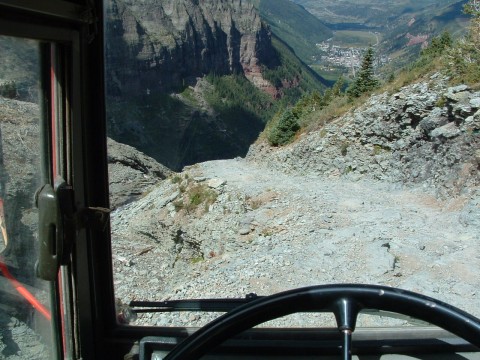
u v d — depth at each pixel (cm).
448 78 2269
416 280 1056
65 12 196
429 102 2256
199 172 3125
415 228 1568
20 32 177
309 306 220
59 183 203
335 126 2873
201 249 2408
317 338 249
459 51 2295
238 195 2545
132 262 777
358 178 2575
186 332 264
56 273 192
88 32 220
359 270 1162
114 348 258
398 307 216
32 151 199
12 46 183
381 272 1130
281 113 3847
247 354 246
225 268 1265
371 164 2548
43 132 203
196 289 1038
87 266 237
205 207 2562
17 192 196
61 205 200
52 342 217
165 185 2888
